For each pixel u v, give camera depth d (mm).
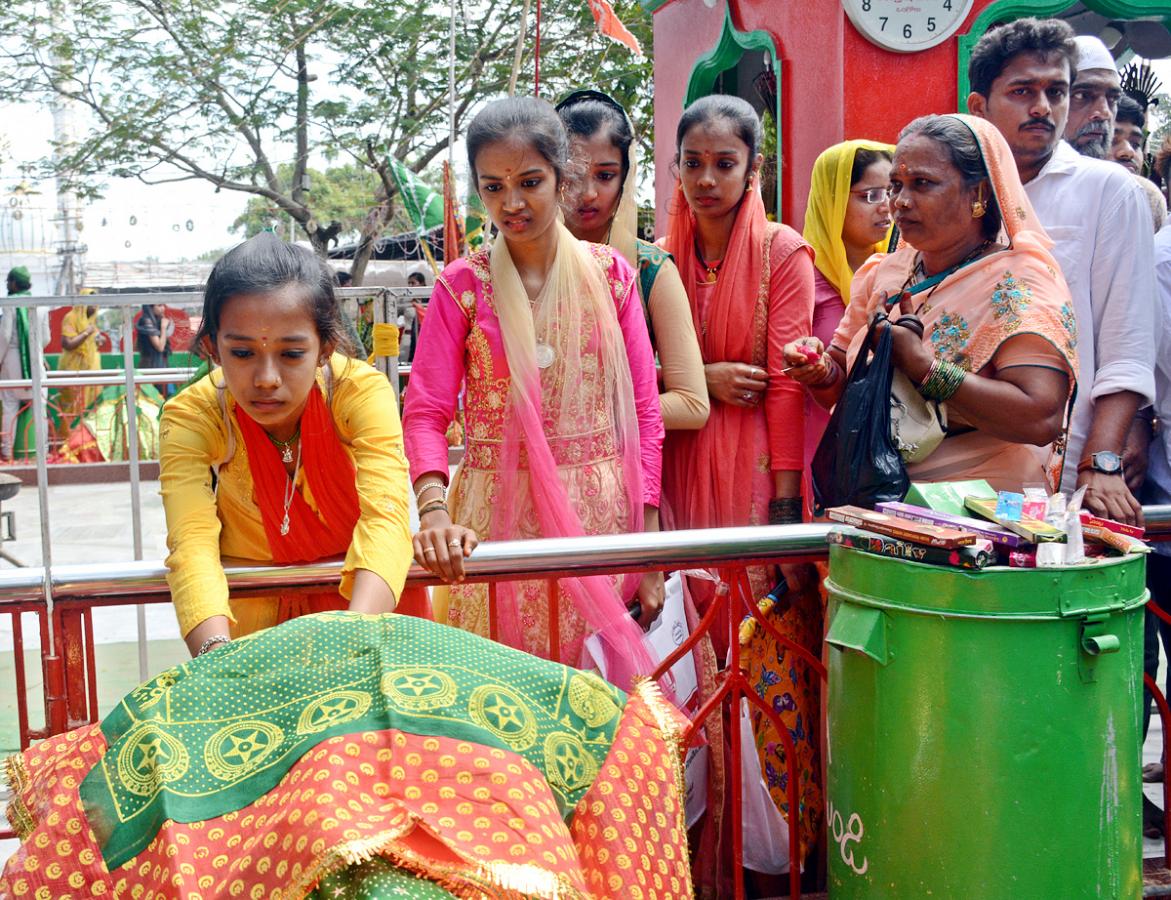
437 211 11727
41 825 1444
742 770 2703
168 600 2229
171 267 17562
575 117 3223
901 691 1947
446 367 2785
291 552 2383
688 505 3258
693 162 3174
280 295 2008
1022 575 1860
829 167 3439
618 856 1517
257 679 1537
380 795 1376
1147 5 4344
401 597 2449
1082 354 3104
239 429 2273
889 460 2480
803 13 4348
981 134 2559
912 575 1920
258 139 14469
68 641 2211
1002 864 1895
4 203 16594
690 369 3104
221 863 1353
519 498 2781
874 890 2008
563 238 2826
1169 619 2490
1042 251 2545
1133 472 3402
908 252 2820
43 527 3660
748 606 2377
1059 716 1883
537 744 1536
